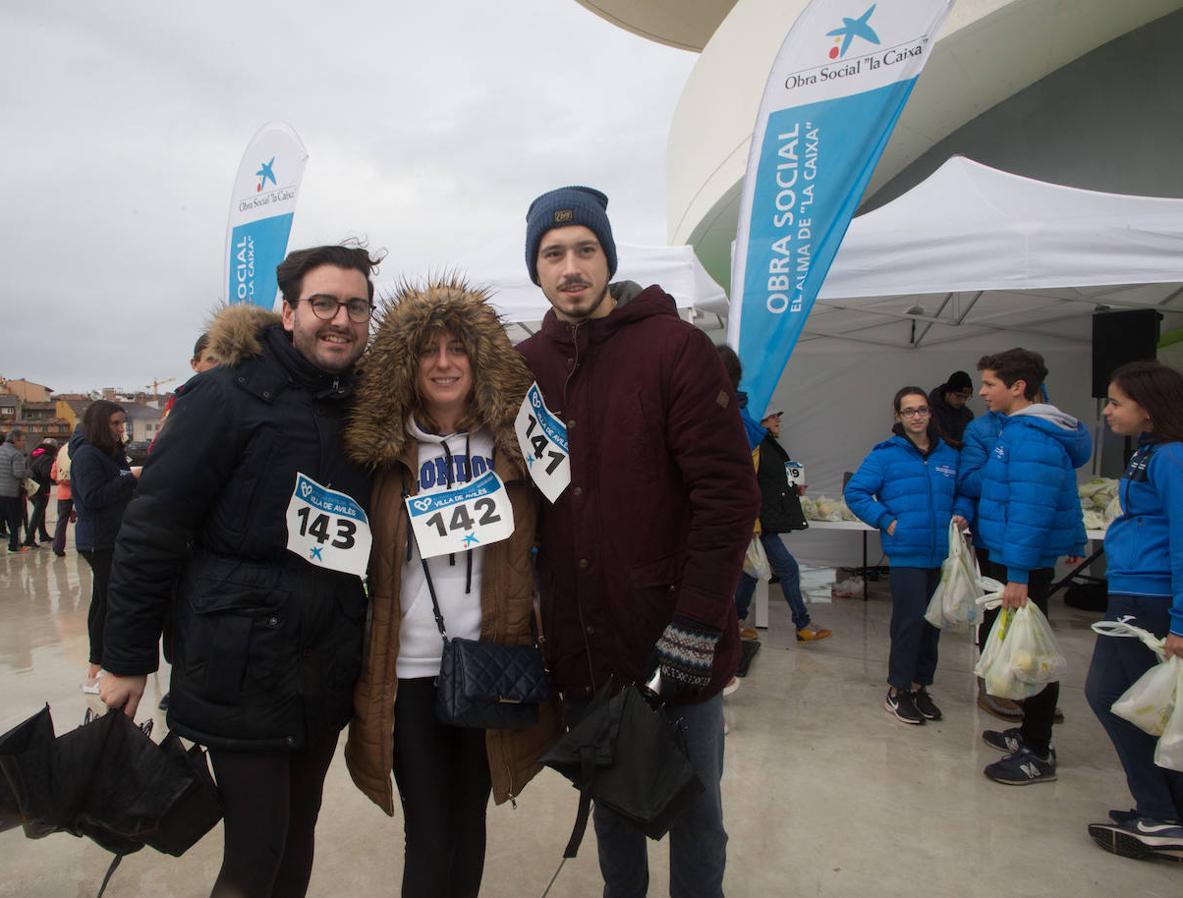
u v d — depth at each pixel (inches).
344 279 63.9
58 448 443.2
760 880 91.4
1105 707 101.2
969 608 138.3
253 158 208.8
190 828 59.2
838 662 186.4
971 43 263.7
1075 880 91.7
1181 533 90.0
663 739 55.7
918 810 109.9
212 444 59.5
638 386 61.0
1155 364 98.1
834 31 126.3
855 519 241.0
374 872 94.0
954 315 247.8
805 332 287.9
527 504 69.9
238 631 59.1
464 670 63.8
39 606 256.4
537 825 106.0
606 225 65.2
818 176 128.0
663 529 61.5
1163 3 248.7
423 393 68.1
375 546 67.2
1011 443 122.3
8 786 56.6
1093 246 149.0
